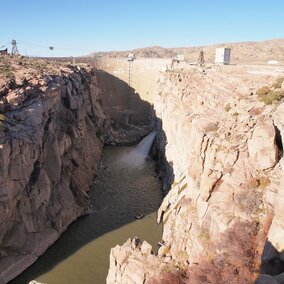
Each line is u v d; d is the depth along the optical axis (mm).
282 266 24469
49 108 55594
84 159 68188
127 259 35906
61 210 52062
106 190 66562
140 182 70625
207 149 40250
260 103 40938
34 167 49344
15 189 44000
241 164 35750
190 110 57844
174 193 52375
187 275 33375
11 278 41156
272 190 32188
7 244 43094
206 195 36812
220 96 52094
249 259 29188
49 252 46406
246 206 32500
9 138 43812
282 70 59375
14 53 103812
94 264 44094
